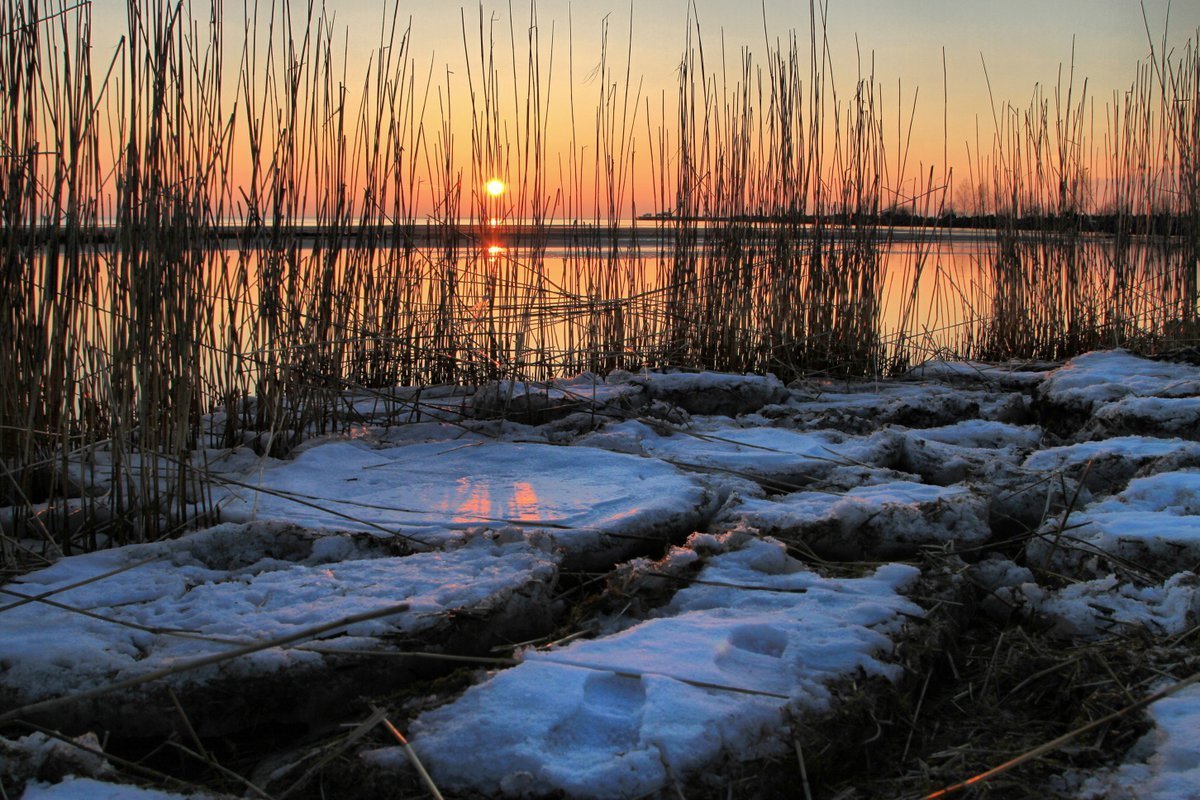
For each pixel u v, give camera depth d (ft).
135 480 9.96
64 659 6.12
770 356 17.85
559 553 8.20
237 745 6.03
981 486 9.91
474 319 13.62
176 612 6.89
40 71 8.93
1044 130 21.08
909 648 6.64
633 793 4.98
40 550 8.57
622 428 12.78
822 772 5.52
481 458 11.34
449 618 6.66
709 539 8.24
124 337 8.86
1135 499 9.34
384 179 14.06
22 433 9.38
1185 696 5.97
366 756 5.35
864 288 18.52
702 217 17.70
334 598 7.07
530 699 5.66
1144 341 20.11
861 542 8.78
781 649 6.58
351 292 13.73
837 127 18.25
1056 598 7.67
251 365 12.34
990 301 22.16
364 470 10.91
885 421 14.19
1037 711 6.48
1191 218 19.97
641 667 6.02
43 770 5.22
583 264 18.11
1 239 8.86
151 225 8.83
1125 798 5.03
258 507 9.42
